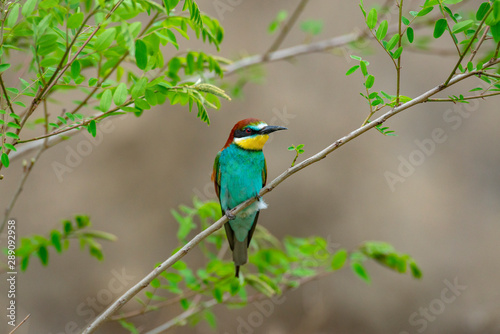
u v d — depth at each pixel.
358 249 7.61
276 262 7.60
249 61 9.19
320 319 14.72
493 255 15.82
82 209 15.11
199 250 15.23
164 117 15.81
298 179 15.87
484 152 16.52
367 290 15.48
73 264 14.91
